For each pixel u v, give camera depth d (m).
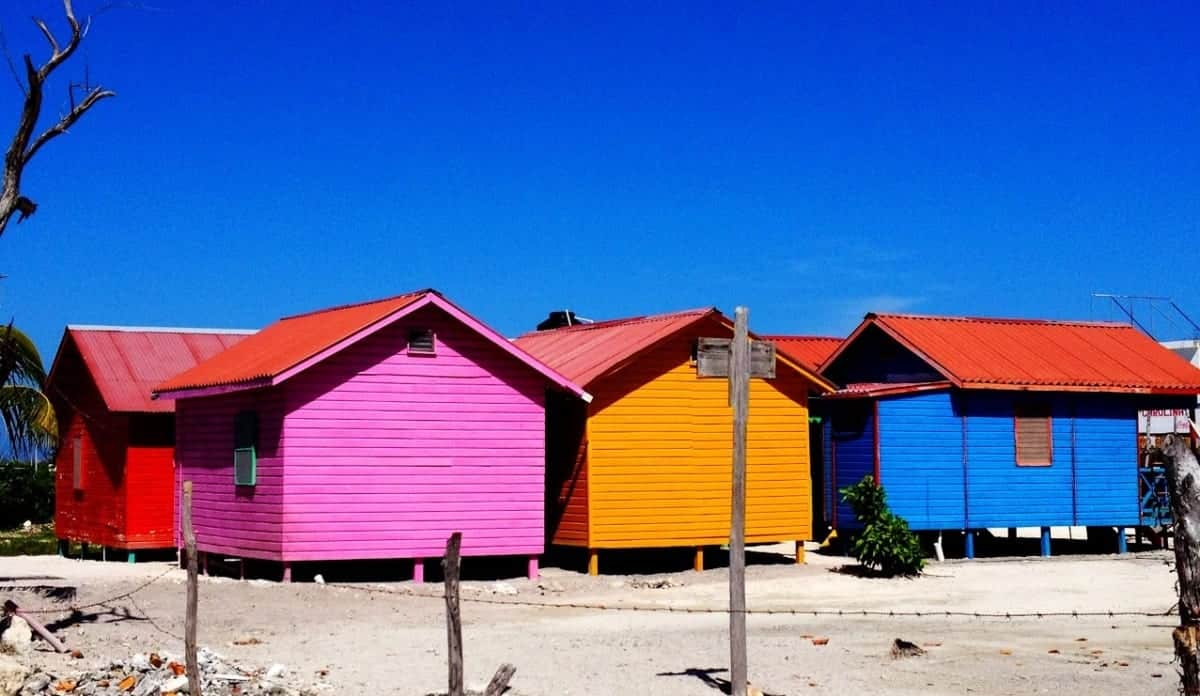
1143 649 16.44
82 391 30.11
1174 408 30.83
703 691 13.59
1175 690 13.75
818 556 28.31
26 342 28.78
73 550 31.08
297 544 22.00
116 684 12.90
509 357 23.77
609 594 22.23
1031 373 28.98
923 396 28.30
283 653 15.84
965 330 30.66
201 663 13.91
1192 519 9.82
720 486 25.70
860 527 28.17
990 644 16.83
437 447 23.11
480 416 23.47
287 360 22.05
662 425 25.33
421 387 23.05
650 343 24.95
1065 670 14.91
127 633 16.72
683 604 21.11
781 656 15.80
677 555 27.70
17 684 12.47
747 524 26.00
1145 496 30.14
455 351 23.34
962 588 23.33
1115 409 30.06
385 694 13.23
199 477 24.98
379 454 22.66
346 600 20.53
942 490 28.23
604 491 24.73
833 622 19.16
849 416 28.86
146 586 20.75
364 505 22.48
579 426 25.06
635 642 16.91
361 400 22.59
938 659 15.63
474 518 23.31
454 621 10.88
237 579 22.83
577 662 15.30
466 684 13.66
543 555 27.14
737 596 13.20
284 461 21.95
